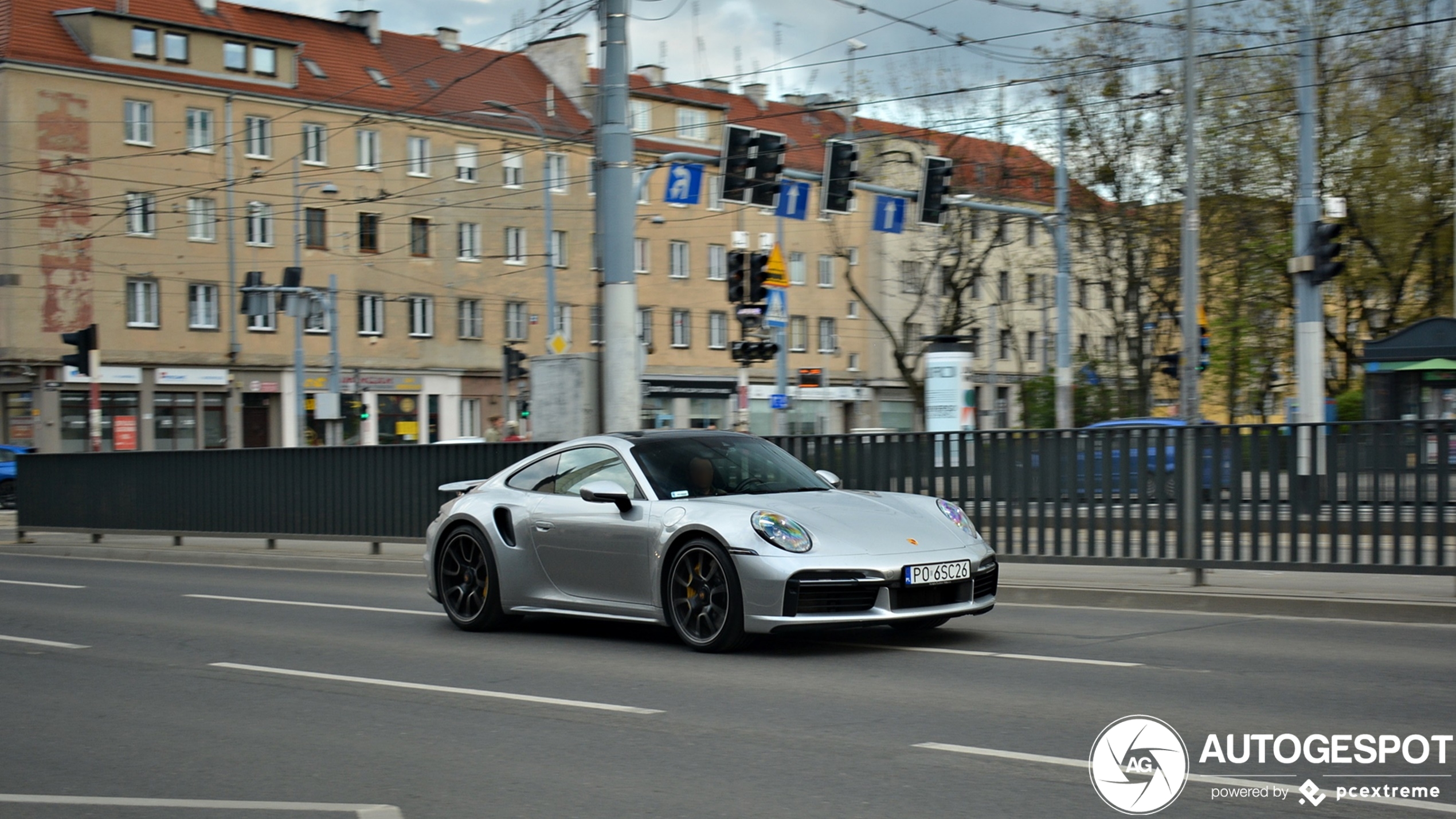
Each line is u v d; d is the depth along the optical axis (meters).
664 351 58.16
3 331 41.66
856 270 63.94
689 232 59.09
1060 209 28.33
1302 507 10.38
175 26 44.84
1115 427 11.39
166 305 44.94
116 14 43.59
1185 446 10.97
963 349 21.38
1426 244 31.30
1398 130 30.55
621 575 8.78
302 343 43.81
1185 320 22.44
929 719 6.21
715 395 56.88
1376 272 32.06
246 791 5.30
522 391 39.12
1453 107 30.20
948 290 40.56
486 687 7.43
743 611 7.99
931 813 4.64
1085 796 4.84
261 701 7.25
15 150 41.62
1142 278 34.16
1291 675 7.28
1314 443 10.34
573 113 56.78
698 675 7.59
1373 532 10.05
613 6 15.44
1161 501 11.09
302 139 47.97
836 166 20.55
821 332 63.06
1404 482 9.93
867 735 5.92
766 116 29.92
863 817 4.62
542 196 54.97
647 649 8.66
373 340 50.03
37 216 42.06
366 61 51.69
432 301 51.84
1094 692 6.82
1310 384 20.30
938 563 7.96
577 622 10.16
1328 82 28.97
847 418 64.69
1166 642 8.60
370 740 6.14
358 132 49.47
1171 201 33.25
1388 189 30.83
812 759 5.50
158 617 11.31
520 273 54.41
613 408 15.31
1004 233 39.47
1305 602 9.95
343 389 49.06
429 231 51.59
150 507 19.80
